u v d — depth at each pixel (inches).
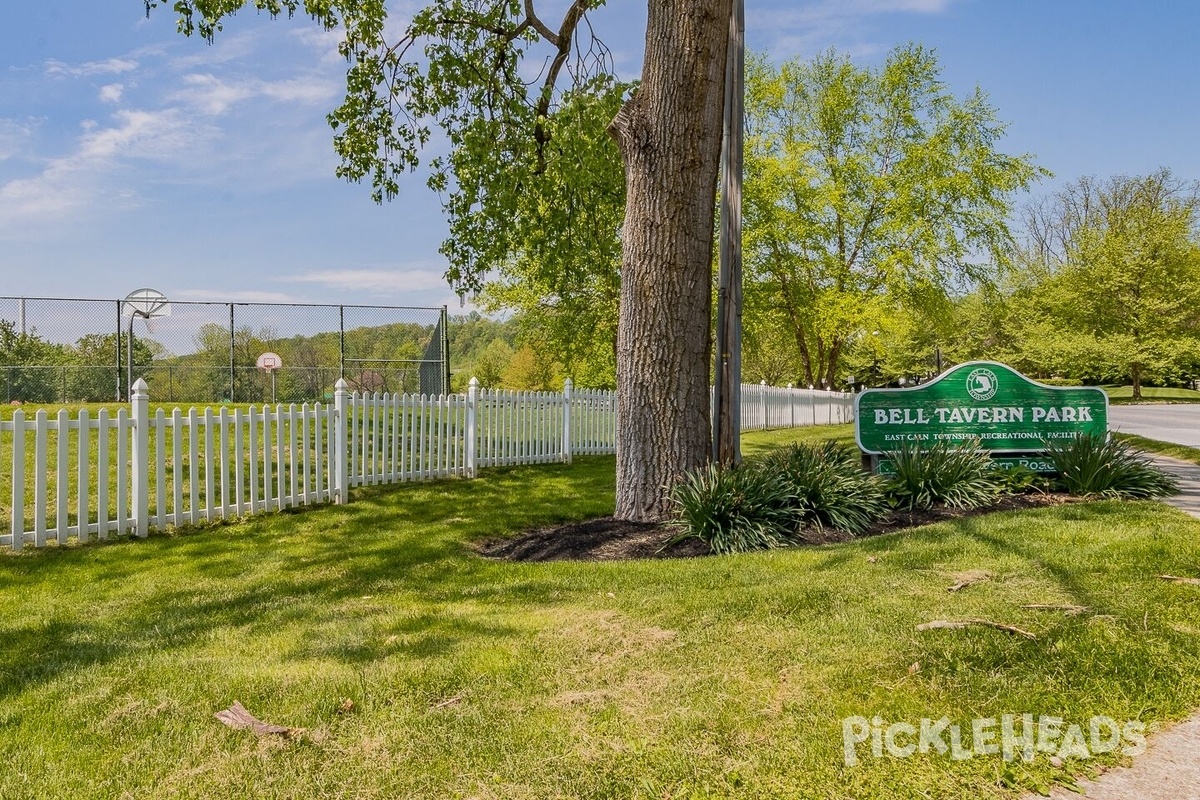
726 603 155.0
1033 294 1563.7
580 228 464.1
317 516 293.0
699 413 258.4
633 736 99.5
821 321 989.2
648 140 253.1
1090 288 1424.7
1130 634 128.7
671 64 251.0
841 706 106.1
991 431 321.7
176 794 89.3
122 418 250.8
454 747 98.0
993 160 983.6
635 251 256.8
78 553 231.0
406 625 151.6
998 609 143.6
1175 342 1341.0
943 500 271.9
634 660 126.0
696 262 256.4
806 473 257.6
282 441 303.6
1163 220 1365.7
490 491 356.2
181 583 197.3
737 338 269.9
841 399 1040.2
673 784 88.5
